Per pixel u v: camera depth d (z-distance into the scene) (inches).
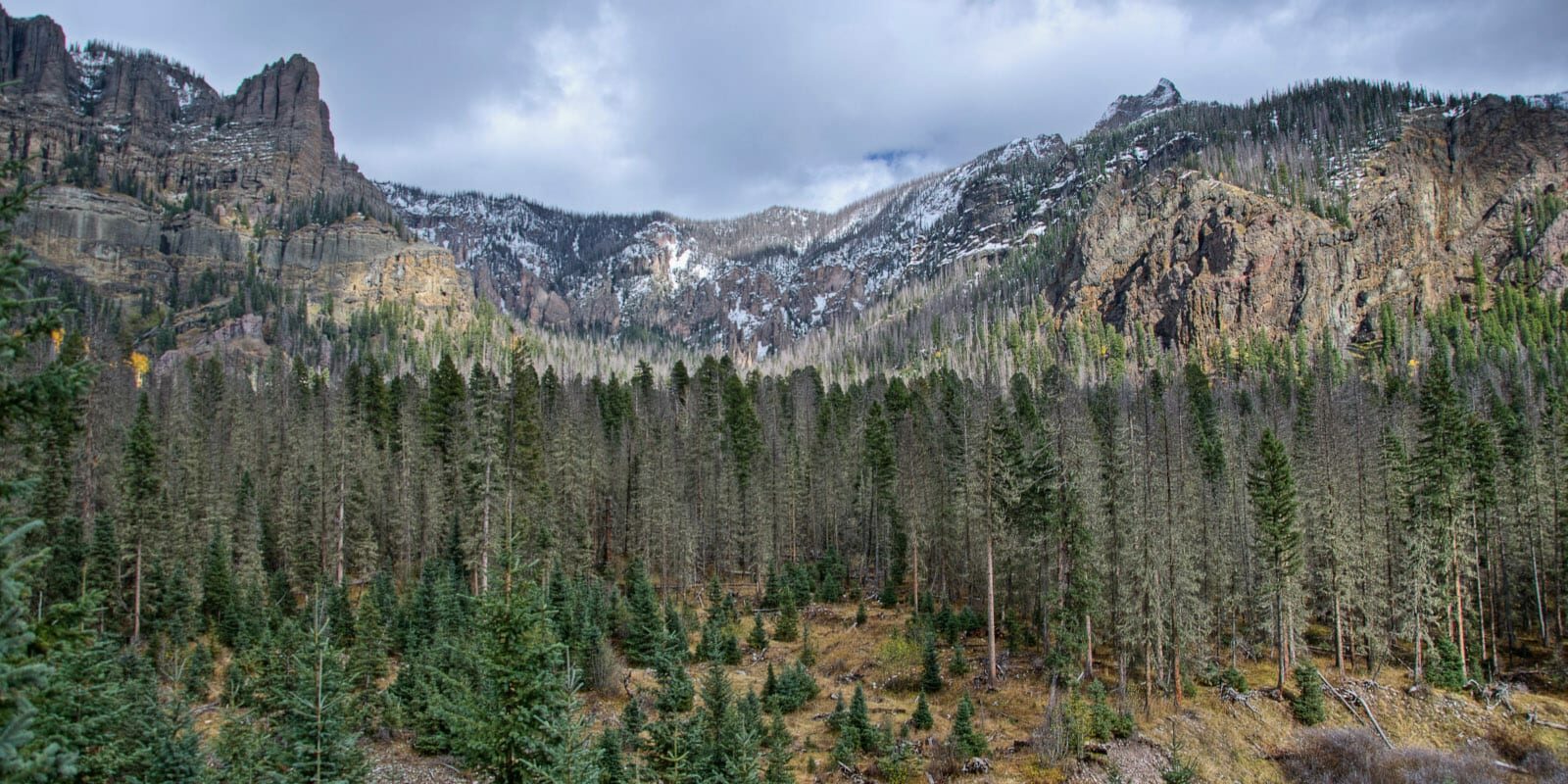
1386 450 2564.0
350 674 1573.6
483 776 953.5
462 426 3181.6
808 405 4803.2
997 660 2295.8
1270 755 1948.8
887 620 2652.6
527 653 908.0
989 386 4854.8
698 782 1258.6
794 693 2058.3
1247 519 2615.7
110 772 854.5
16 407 482.3
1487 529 2615.7
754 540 3284.9
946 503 2881.4
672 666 1873.8
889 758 1707.7
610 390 4763.8
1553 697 2235.5
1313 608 2743.6
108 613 2242.9
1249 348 7283.5
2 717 449.7
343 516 2839.6
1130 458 2129.7
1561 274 7475.4
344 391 3499.0
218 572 2412.6
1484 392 4106.8
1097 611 2117.4
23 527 465.4
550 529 2517.2
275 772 978.7
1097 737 1850.4
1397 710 2149.4
